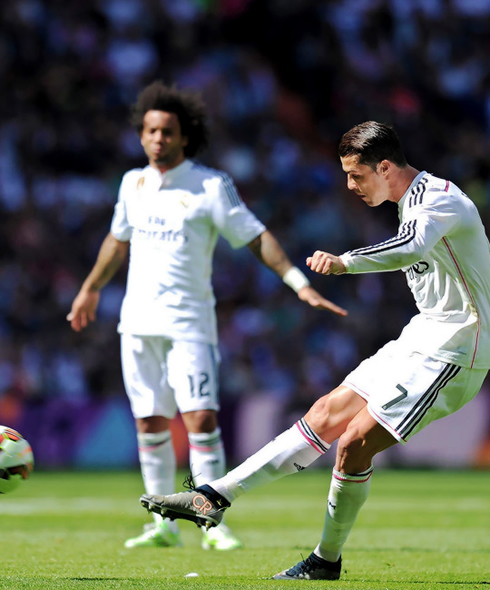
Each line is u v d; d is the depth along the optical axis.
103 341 56.53
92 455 50.16
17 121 65.44
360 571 17.20
